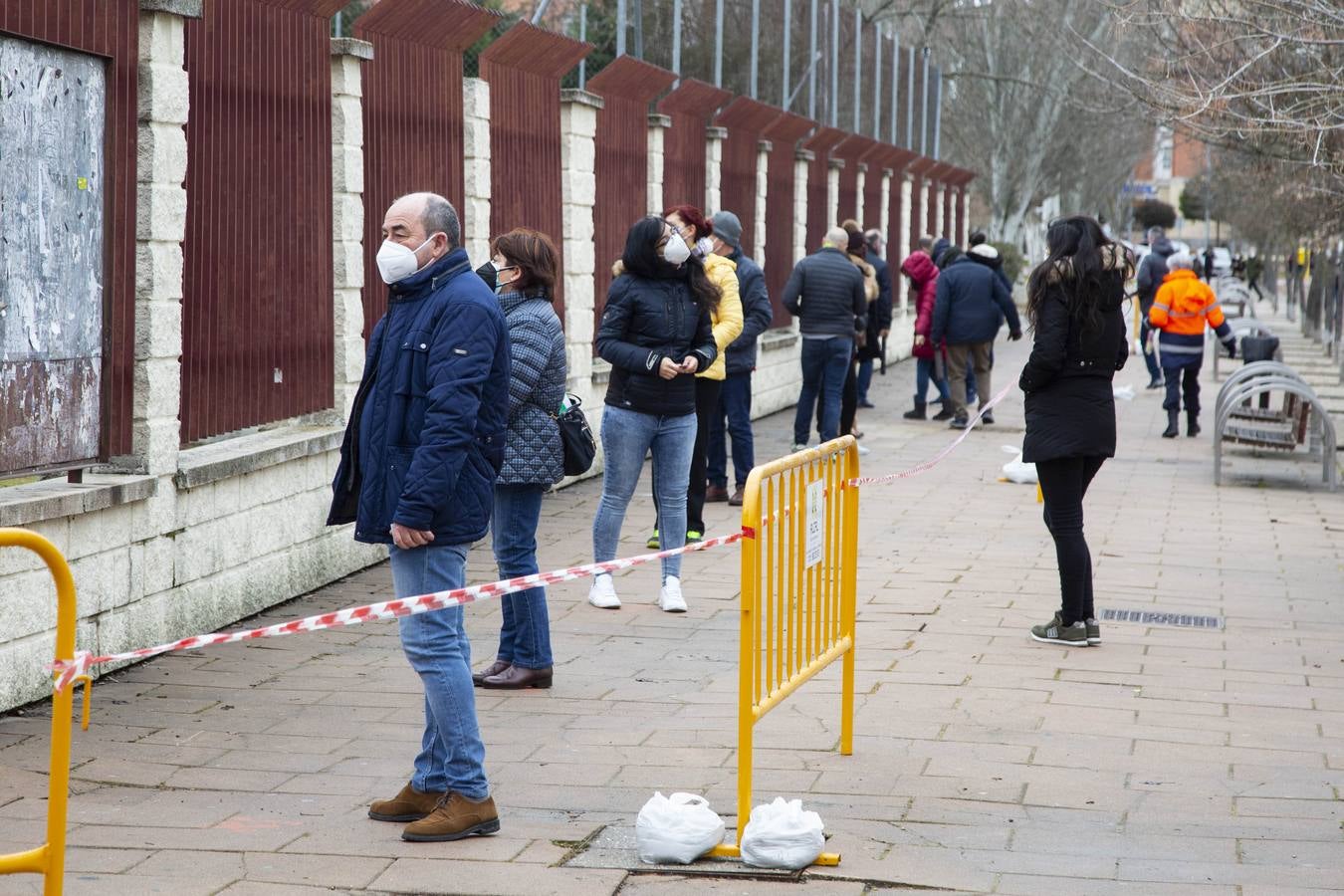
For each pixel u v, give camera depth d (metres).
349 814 9.12
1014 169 81.00
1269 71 23.73
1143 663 12.98
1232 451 27.94
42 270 11.27
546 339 11.59
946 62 78.75
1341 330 44.22
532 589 11.91
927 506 21.41
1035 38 65.94
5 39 10.76
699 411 17.36
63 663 6.70
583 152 23.34
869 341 29.86
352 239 16.25
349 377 16.27
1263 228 78.31
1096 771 10.07
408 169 17.94
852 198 42.47
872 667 12.73
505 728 10.92
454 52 19.05
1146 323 39.56
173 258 12.77
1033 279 13.33
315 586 15.60
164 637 12.88
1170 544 18.89
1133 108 30.00
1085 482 13.66
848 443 10.12
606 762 10.17
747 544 8.31
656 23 27.59
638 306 14.13
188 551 13.18
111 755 10.20
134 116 12.30
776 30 34.88
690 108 28.50
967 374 33.25
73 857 8.36
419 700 11.64
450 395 8.31
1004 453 27.08
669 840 8.27
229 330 14.16
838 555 10.16
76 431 11.79
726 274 16.98
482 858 8.38
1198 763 10.27
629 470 14.43
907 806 9.31
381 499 8.54
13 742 10.38
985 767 10.12
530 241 11.67
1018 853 8.52
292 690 11.88
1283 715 11.48
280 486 14.82
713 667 12.73
